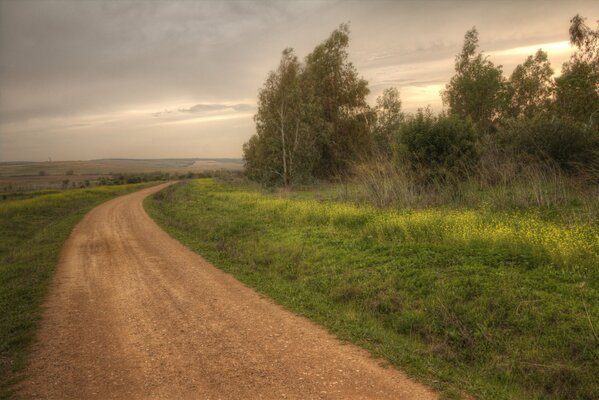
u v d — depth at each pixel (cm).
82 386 506
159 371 544
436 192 1786
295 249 1198
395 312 747
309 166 4203
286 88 3934
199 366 557
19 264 1206
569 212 1210
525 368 537
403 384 505
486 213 1302
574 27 2083
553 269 780
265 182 4303
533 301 662
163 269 1145
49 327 712
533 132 1997
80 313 785
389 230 1220
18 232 1947
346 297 841
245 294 902
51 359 585
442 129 1970
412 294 790
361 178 2019
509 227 1083
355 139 4606
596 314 602
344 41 4625
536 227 1038
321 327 705
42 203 3172
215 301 853
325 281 934
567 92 2272
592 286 692
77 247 1511
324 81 4584
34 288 946
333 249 1152
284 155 3875
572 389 489
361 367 551
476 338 618
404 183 1761
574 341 556
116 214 2711
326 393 482
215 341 645
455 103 4897
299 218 1645
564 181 1499
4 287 950
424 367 545
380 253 1045
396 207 1605
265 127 4122
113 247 1495
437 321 680
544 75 4838
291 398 471
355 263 1009
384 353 591
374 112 4806
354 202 1845
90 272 1119
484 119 4738
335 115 4597
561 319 609
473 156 1931
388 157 2162
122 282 1010
